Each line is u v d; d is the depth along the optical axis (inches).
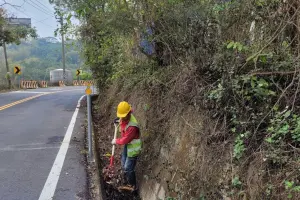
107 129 350.6
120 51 367.6
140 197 203.5
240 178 121.0
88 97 244.5
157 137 207.9
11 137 303.9
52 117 426.0
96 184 189.8
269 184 106.1
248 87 133.0
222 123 144.0
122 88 365.4
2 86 1091.3
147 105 240.8
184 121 174.9
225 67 145.4
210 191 134.8
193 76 171.3
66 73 1798.7
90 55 479.8
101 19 237.0
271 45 136.9
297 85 119.3
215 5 165.8
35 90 1072.8
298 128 106.2
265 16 140.9
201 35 172.4
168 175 175.5
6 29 900.6
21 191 177.9
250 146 122.7
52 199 168.6
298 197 96.1
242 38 153.1
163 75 222.5
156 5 200.2
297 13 125.4
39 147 268.5
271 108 124.0
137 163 224.2
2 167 216.8
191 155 157.2
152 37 218.5
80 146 272.8
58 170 211.8
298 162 100.7
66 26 340.5
